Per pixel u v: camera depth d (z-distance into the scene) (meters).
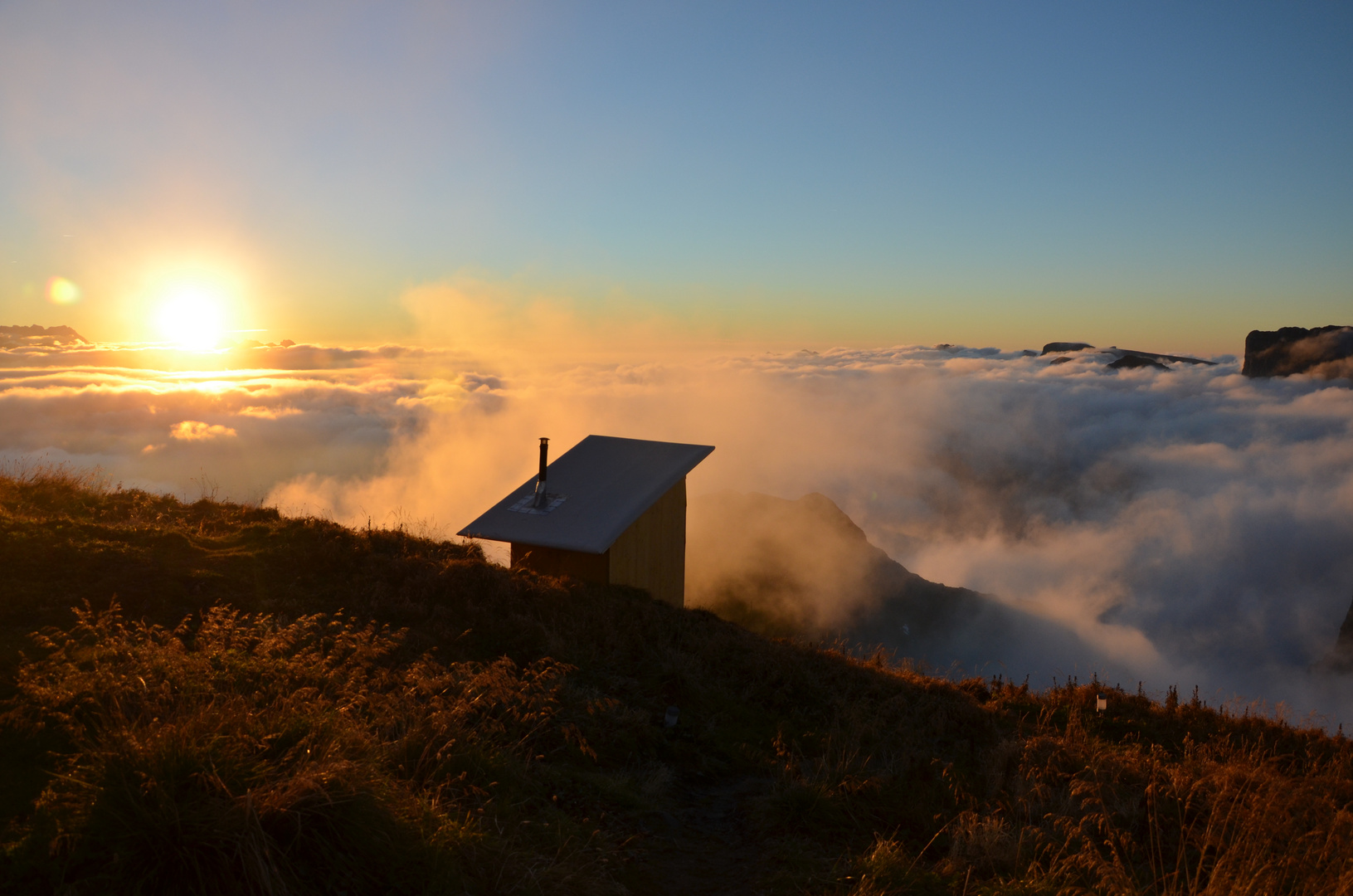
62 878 3.69
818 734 9.75
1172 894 5.10
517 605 11.86
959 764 8.91
